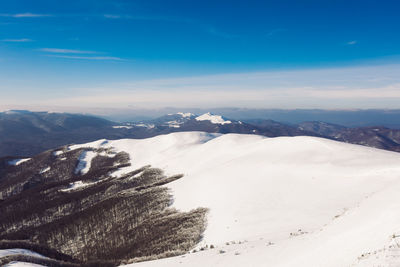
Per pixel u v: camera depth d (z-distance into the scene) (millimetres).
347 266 14586
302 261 19391
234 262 24062
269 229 40562
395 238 15125
